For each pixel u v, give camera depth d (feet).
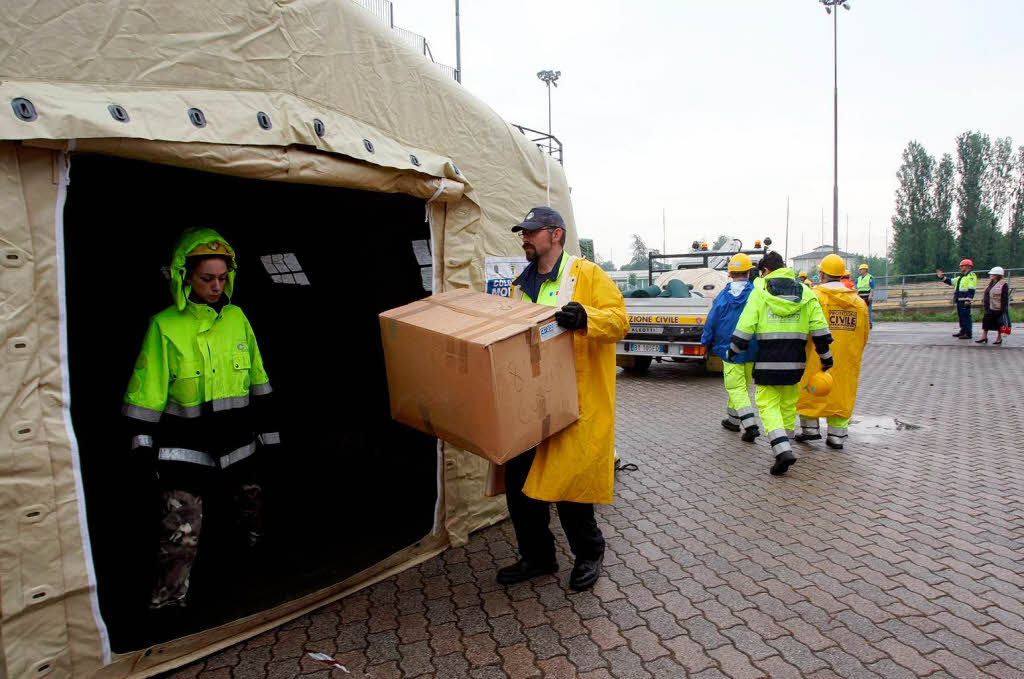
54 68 6.83
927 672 8.23
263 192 12.82
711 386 31.30
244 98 8.34
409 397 9.80
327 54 9.51
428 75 11.52
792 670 8.32
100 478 11.89
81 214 11.71
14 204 6.57
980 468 17.02
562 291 9.86
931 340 51.44
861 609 9.85
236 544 11.69
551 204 15.37
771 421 16.78
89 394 12.04
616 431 22.17
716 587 10.64
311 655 8.75
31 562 6.88
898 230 195.42
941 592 10.35
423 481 13.29
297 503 13.82
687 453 19.13
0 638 6.72
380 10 19.36
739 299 20.27
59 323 7.00
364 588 10.74
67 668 7.31
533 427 8.68
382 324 10.06
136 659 7.97
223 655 8.76
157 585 9.05
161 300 13.01
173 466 9.14
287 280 16.02
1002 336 52.11
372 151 9.78
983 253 179.52
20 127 6.29
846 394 18.84
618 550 12.21
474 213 12.28
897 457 18.26
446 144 11.91
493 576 11.16
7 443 6.64
